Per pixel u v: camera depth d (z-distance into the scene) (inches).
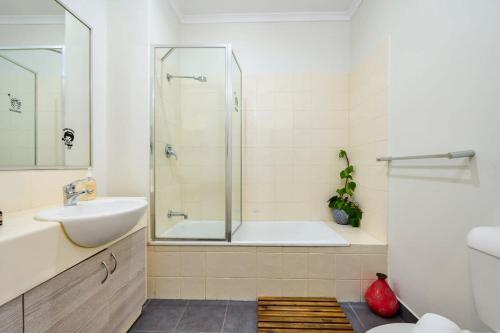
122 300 46.8
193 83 74.0
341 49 89.7
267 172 90.4
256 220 90.0
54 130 49.2
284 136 90.0
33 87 44.5
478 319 37.3
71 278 33.3
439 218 44.6
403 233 55.7
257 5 84.4
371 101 70.7
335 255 62.6
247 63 90.0
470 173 38.1
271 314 55.3
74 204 46.0
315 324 52.2
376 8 68.7
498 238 29.3
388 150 61.5
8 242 24.1
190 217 74.4
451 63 41.7
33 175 43.9
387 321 54.6
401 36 56.3
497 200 33.9
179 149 76.0
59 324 31.0
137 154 65.1
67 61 52.6
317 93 90.0
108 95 65.4
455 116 40.8
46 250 28.7
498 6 33.6
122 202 49.3
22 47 42.4
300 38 90.1
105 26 65.3
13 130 40.6
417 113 50.7
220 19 89.9
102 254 40.3
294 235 84.7
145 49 64.7
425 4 48.1
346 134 89.7
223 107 72.0
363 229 76.6
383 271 62.1
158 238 66.4
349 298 62.4
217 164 72.6
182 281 63.4
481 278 31.2
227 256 63.1
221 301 62.7
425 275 48.4
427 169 47.7
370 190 71.3
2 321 23.7
